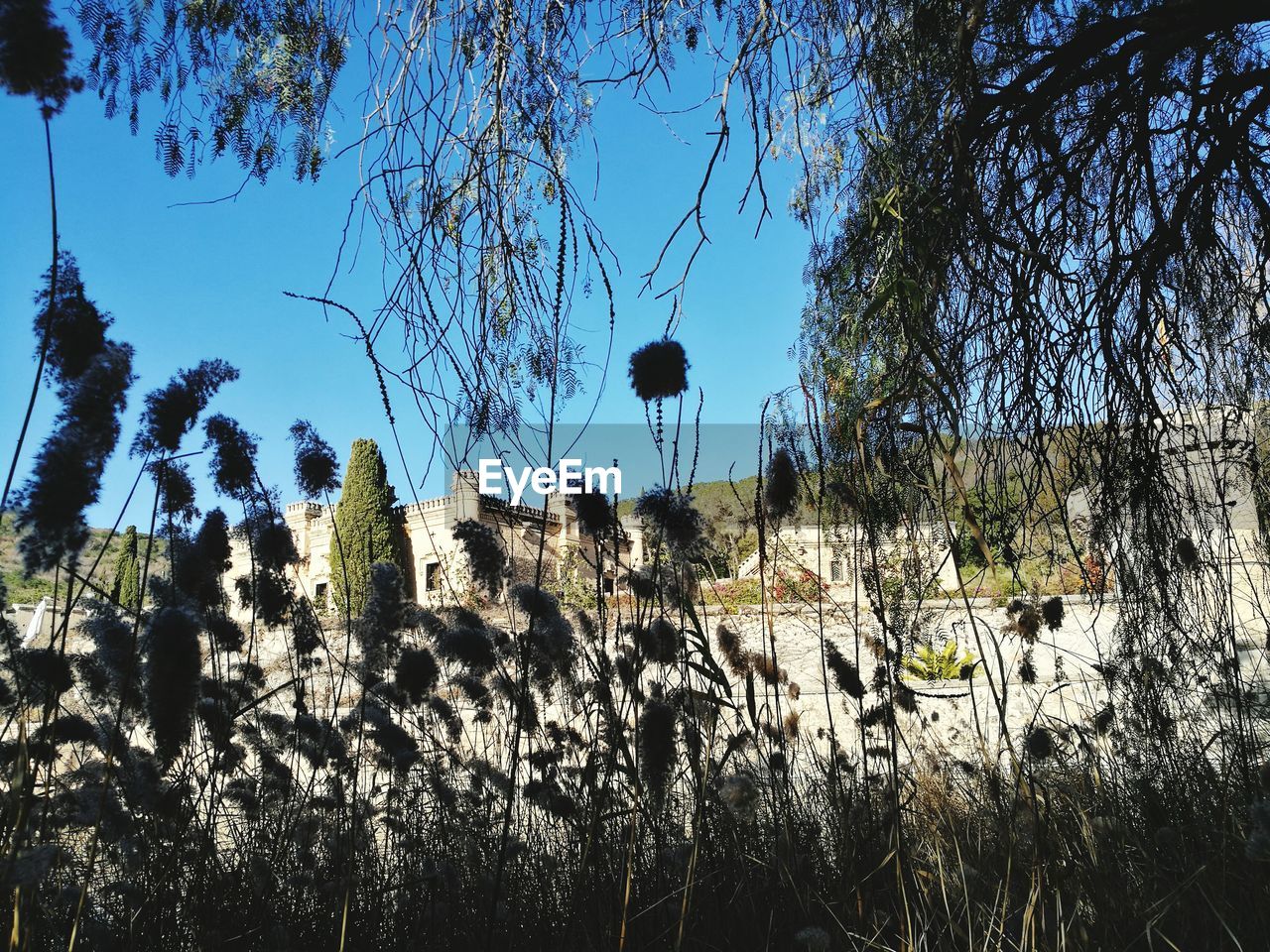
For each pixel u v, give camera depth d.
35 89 1.17
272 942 1.82
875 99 2.97
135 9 2.45
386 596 2.14
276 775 2.34
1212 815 2.13
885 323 2.73
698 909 1.91
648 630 1.92
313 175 2.67
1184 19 3.14
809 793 2.56
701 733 2.10
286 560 2.12
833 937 1.75
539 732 2.42
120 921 1.82
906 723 3.15
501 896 2.10
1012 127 3.34
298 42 2.68
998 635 5.50
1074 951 1.56
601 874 1.94
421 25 2.76
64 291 1.27
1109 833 2.03
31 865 1.19
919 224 2.70
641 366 1.82
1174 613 3.09
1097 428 3.30
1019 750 2.82
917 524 2.62
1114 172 3.48
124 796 1.84
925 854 2.16
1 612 1.22
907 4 3.04
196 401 1.53
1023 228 3.04
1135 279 3.51
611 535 1.98
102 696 1.83
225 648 2.01
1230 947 1.59
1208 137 3.47
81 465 1.18
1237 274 3.62
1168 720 2.76
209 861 2.03
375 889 2.12
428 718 2.61
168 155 2.35
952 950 1.61
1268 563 3.37
